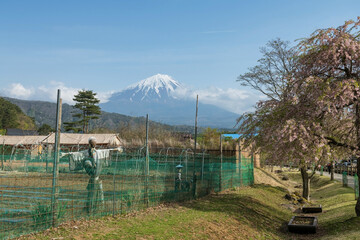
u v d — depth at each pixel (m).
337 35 14.23
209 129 46.41
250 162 28.14
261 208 17.83
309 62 14.97
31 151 34.25
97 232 9.15
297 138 13.88
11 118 103.75
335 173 46.78
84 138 44.16
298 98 14.74
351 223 13.91
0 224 8.62
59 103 9.36
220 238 11.22
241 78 26.88
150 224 10.80
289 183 38.47
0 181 15.46
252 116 17.17
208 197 18.17
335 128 16.73
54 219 9.10
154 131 42.88
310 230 13.93
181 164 19.36
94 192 10.87
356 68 14.45
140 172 19.39
